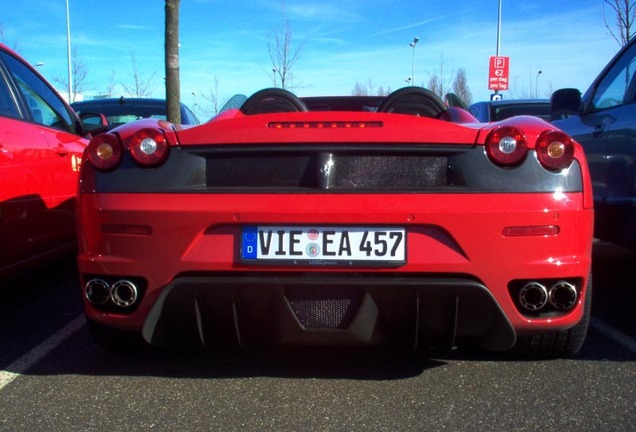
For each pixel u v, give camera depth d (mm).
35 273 5254
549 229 2551
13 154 3828
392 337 2701
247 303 2602
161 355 3309
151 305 2641
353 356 3256
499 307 2541
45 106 4652
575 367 3086
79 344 3512
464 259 2525
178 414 2633
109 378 3020
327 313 2602
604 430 2459
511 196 2545
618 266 5363
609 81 4637
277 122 2648
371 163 2625
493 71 16500
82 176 2777
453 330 2598
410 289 2516
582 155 2699
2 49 4301
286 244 2566
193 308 2633
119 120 7918
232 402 2742
